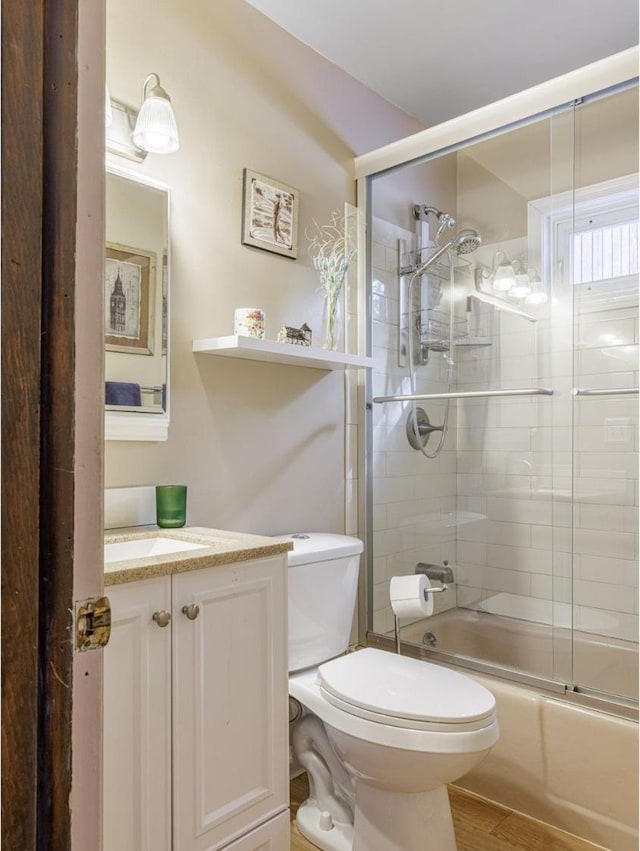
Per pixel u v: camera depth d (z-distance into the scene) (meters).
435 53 2.35
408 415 2.57
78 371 0.49
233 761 1.33
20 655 0.44
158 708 1.19
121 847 1.12
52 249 0.47
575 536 2.31
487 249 2.53
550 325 2.37
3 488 0.44
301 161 2.24
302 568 1.80
